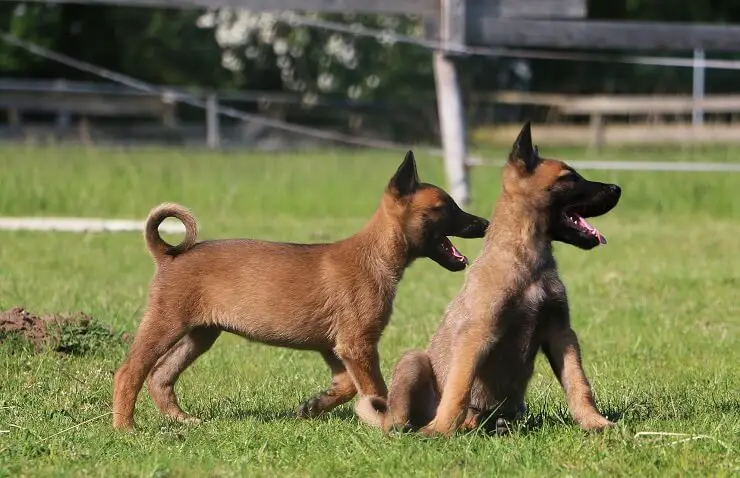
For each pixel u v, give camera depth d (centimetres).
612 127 3834
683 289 1371
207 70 4969
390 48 5084
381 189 2317
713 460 664
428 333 1141
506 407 780
